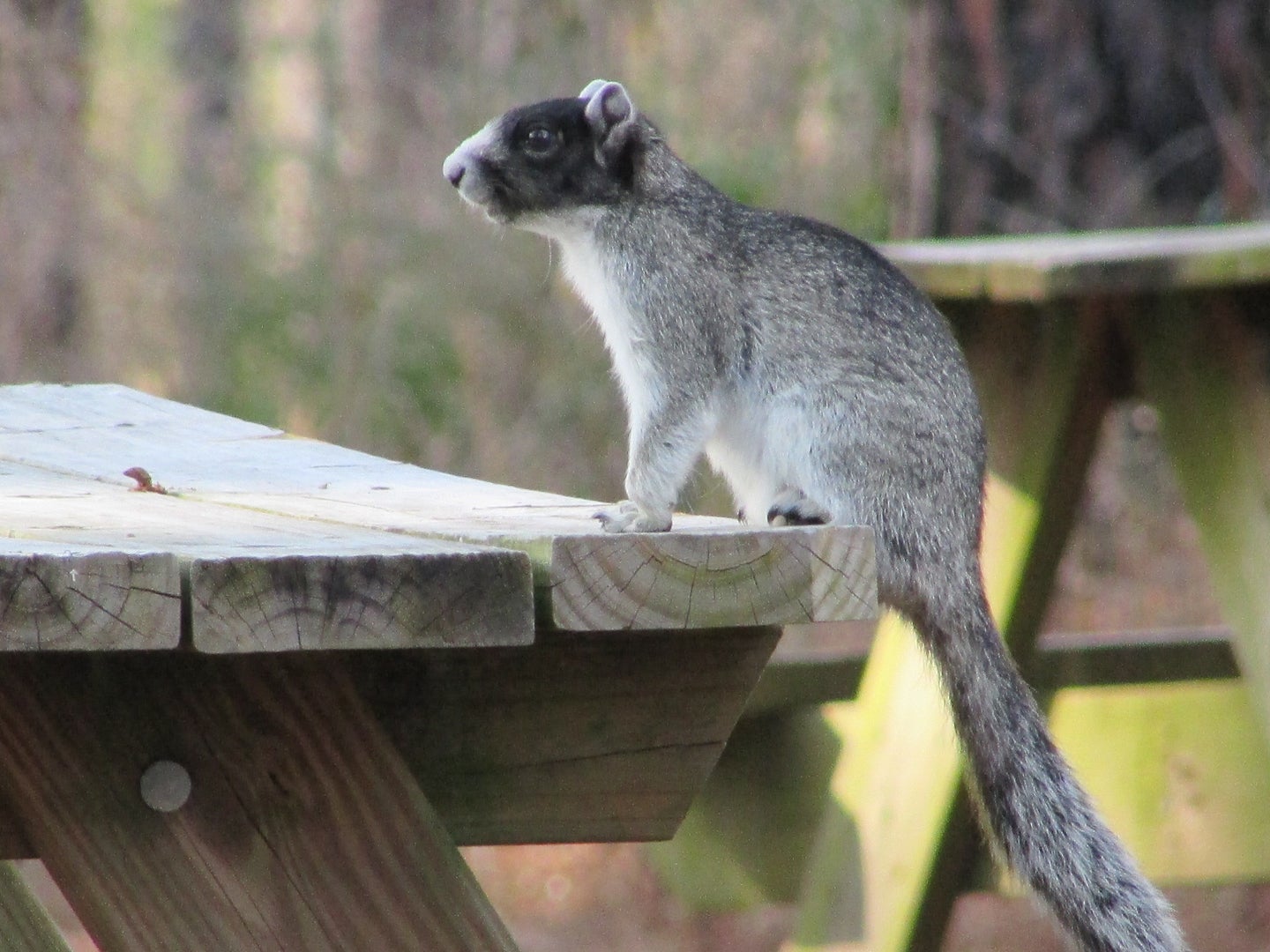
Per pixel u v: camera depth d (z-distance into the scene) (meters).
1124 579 18.73
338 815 4.80
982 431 7.58
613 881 17.77
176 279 20.83
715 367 7.53
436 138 20.59
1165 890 13.80
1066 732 11.59
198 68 22.22
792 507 7.39
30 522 5.62
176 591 4.23
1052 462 10.18
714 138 19.98
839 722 11.48
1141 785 11.40
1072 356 9.99
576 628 4.55
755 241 7.65
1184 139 19.31
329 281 20.27
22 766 4.69
